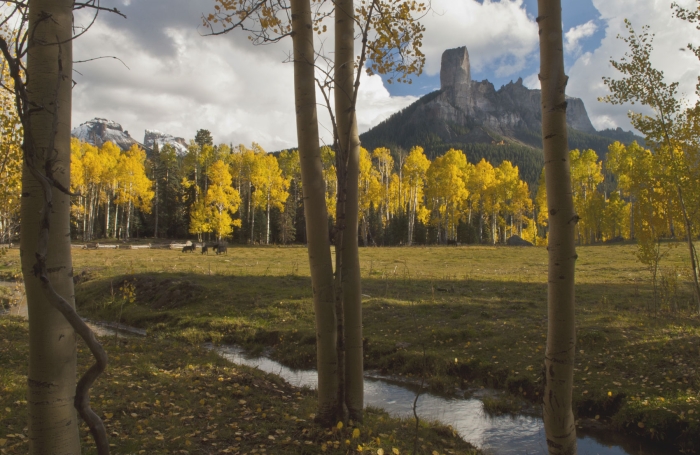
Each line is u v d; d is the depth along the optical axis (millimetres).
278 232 53875
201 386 6781
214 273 21453
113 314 15930
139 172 49469
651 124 10625
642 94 10422
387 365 9789
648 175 11641
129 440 4449
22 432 4375
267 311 14031
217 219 42094
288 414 5648
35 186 2221
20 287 17516
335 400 4770
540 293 15430
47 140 2230
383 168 58625
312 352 10508
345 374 4848
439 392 8367
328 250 4609
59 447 2207
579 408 7199
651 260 12047
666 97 10336
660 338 8977
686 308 12031
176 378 7082
